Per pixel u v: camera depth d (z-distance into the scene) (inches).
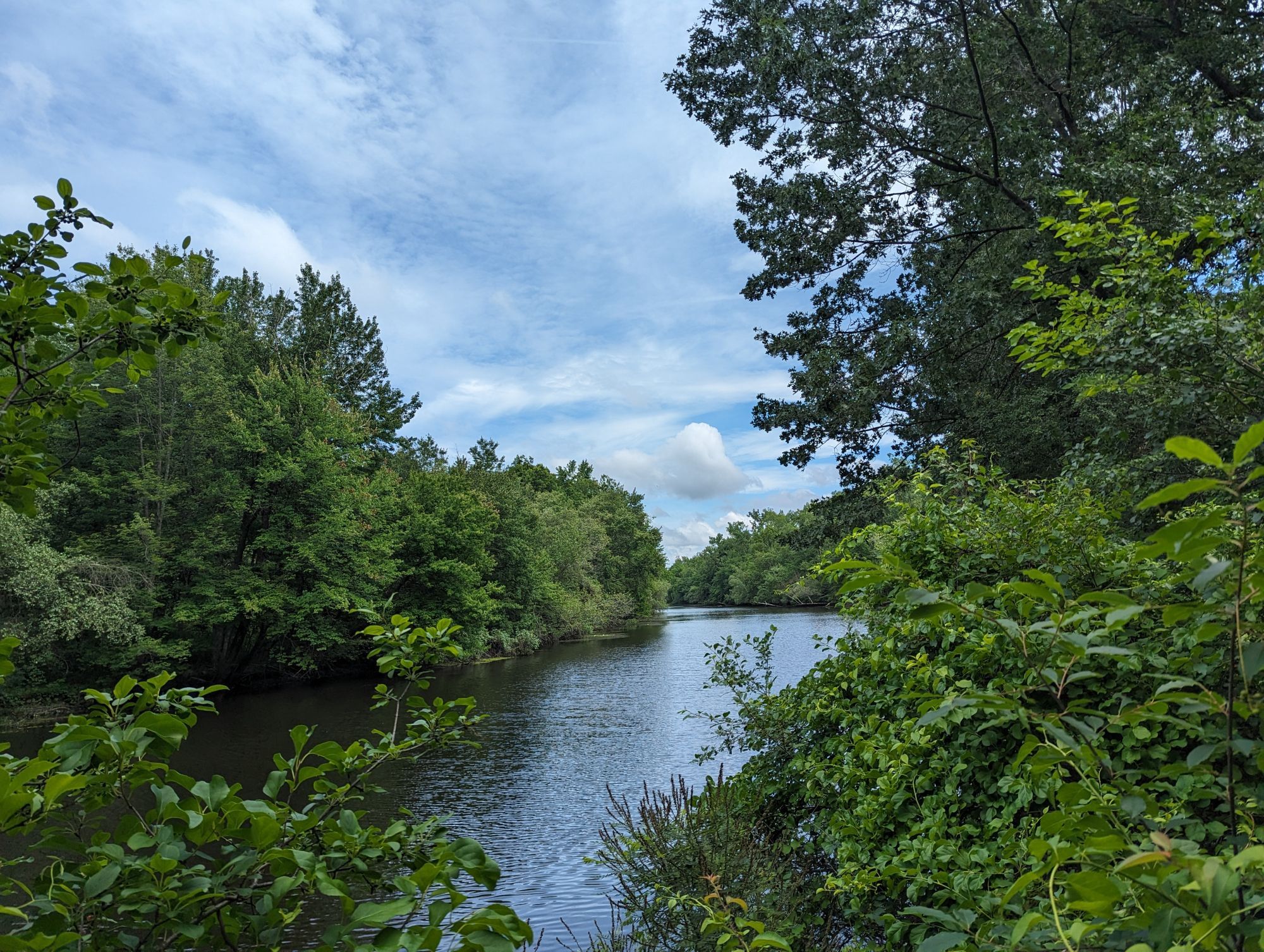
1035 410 519.5
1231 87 556.7
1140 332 170.4
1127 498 174.6
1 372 97.1
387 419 1824.6
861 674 209.6
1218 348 162.1
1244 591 44.1
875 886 155.0
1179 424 194.4
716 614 3230.8
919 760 156.4
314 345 1664.6
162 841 65.4
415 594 1439.5
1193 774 80.0
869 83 567.2
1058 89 574.2
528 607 1824.6
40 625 764.0
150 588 968.3
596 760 610.9
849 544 201.0
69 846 66.6
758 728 251.1
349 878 78.3
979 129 579.2
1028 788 127.2
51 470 100.3
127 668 960.9
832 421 631.8
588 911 319.3
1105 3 577.3
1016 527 167.6
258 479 1099.9
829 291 689.6
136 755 69.5
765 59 558.3
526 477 2997.0
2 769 57.7
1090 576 154.5
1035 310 500.7
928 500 193.6
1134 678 124.9
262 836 67.1
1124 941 44.8
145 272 95.3
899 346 554.3
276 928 65.1
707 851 191.6
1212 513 39.2
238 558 1166.3
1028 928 44.1
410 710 104.9
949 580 166.6
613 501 3292.3
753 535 4510.3
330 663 1267.2
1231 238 171.3
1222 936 38.8
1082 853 47.3
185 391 1058.1
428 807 486.9
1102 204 177.3
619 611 2556.6
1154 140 418.3
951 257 640.4
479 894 339.9
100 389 102.7
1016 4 604.1
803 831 222.2
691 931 175.3
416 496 1518.2
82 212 93.8
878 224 652.1
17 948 56.9
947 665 159.5
